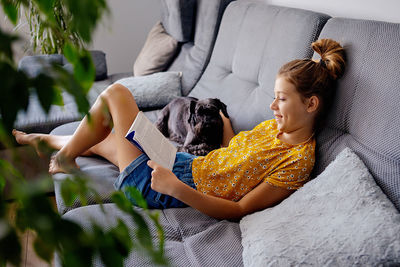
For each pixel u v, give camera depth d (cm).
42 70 27
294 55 137
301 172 109
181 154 132
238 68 178
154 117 196
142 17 332
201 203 105
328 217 85
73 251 27
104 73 262
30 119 183
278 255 78
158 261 32
